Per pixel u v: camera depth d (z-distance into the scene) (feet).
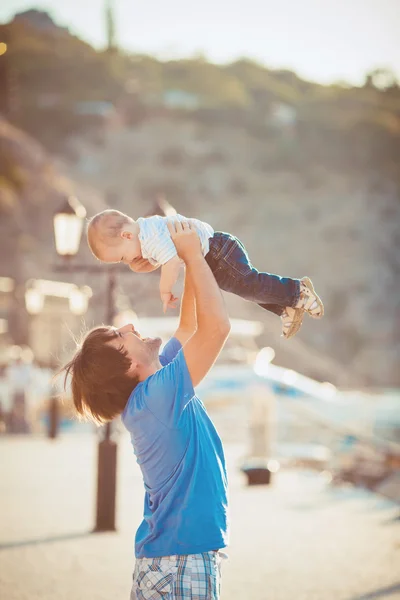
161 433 11.60
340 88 547.08
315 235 409.28
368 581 26.89
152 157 446.19
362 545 33.63
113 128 458.50
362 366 335.88
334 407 75.87
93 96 479.82
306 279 12.63
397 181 450.30
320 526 38.50
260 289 12.47
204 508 11.60
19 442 79.05
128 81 505.66
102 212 12.50
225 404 81.66
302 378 84.23
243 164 449.89
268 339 281.95
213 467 11.84
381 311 371.56
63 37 525.75
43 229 273.75
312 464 65.41
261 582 26.71
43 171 296.92
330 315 370.53
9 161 284.41
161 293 12.19
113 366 12.05
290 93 549.13
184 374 11.57
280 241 409.08
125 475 57.57
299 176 444.96
